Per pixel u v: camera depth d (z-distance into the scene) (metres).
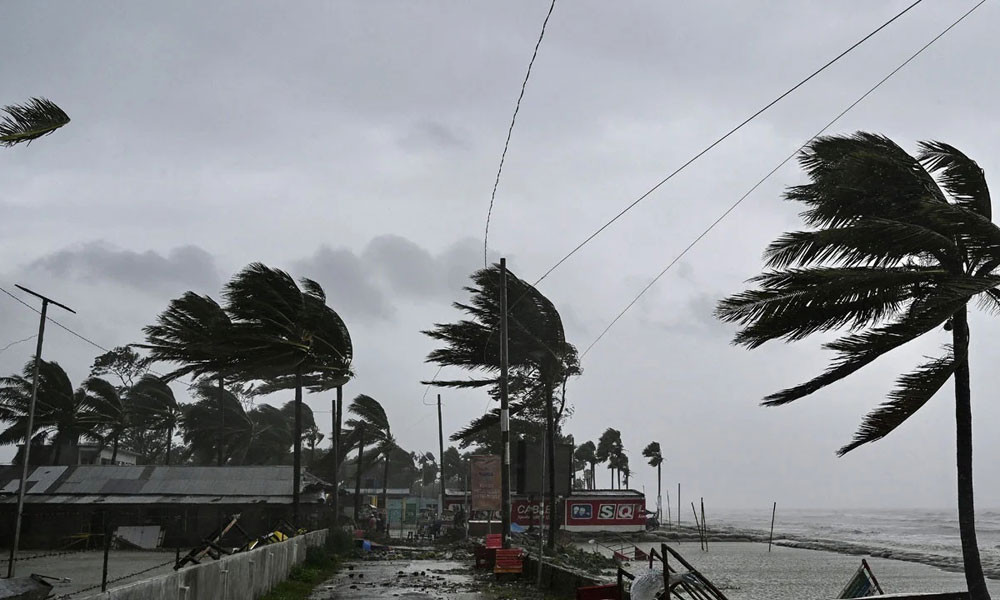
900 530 109.75
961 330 12.57
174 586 9.58
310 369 37.12
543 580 20.58
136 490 39.16
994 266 12.30
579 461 126.12
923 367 11.74
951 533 98.62
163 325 40.53
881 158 12.43
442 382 38.28
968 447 12.45
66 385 55.06
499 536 26.98
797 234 12.23
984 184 13.18
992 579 36.66
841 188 13.00
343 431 71.94
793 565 39.62
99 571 24.19
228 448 68.19
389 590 19.66
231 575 13.07
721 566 38.75
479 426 39.12
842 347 11.24
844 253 12.15
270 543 20.17
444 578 23.14
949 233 12.09
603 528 56.78
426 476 149.25
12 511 37.53
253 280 35.25
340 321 39.19
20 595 11.39
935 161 13.30
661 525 96.38
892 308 12.38
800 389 11.90
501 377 23.94
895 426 11.62
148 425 71.31
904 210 12.87
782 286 11.89
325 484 40.59
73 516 37.91
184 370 38.31
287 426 81.12
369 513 61.81
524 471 33.38
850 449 11.84
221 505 38.66
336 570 25.92
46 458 53.94
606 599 12.51
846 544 63.19
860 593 13.51
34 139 8.88
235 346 35.03
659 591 10.84
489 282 34.53
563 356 34.88
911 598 11.55
